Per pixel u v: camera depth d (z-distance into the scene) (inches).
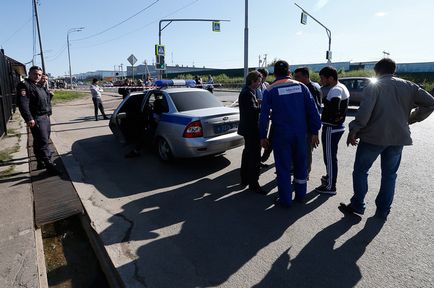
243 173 182.5
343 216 143.6
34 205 159.9
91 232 135.1
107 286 107.0
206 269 107.5
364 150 136.3
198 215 148.2
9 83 496.4
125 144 298.0
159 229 135.5
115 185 189.3
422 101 128.6
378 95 127.7
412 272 103.4
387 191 136.9
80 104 845.8
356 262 109.3
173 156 221.0
